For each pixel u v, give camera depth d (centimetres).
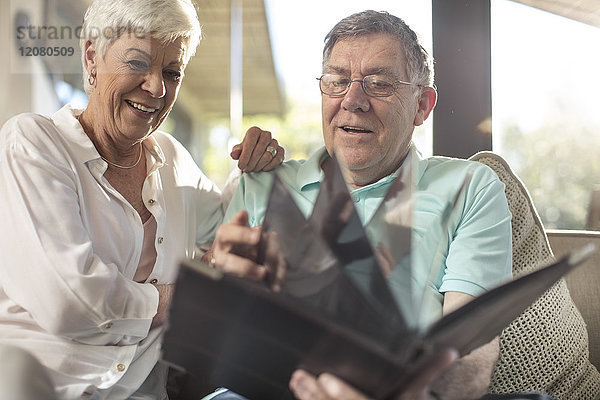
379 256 93
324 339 74
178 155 169
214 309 76
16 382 84
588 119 212
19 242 133
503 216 144
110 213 146
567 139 212
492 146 208
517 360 145
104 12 143
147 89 144
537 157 213
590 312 167
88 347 136
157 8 141
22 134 142
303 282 82
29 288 133
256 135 160
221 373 87
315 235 84
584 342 154
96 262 135
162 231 154
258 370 85
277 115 292
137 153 157
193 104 402
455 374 105
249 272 86
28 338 135
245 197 159
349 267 84
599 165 212
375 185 152
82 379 134
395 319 77
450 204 134
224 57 336
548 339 146
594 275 170
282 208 87
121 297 135
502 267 138
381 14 153
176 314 79
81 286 130
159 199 156
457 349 85
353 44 148
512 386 145
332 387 77
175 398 157
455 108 207
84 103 162
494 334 98
